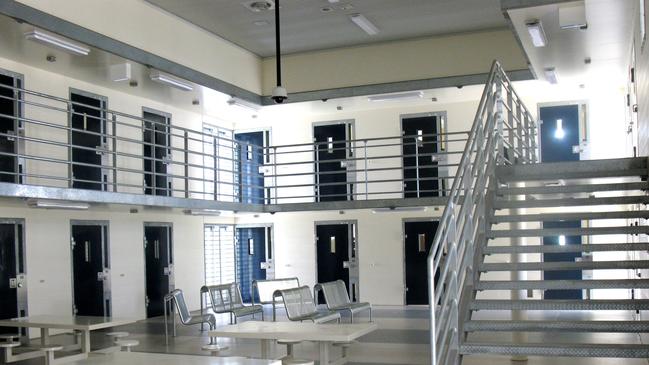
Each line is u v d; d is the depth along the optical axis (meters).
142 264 12.66
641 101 7.11
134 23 10.12
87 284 11.41
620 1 7.20
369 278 14.30
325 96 13.20
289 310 9.52
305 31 12.11
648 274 6.57
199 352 8.83
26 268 10.29
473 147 5.44
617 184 5.64
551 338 8.94
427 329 10.38
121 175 12.02
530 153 9.91
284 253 15.09
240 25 11.70
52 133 10.55
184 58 11.28
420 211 13.91
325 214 14.73
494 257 12.89
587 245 5.23
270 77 13.71
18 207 10.09
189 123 14.03
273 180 15.16
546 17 7.68
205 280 14.49
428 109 14.00
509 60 12.08
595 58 9.90
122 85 11.56
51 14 8.59
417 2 10.70
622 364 7.33
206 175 14.55
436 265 4.38
